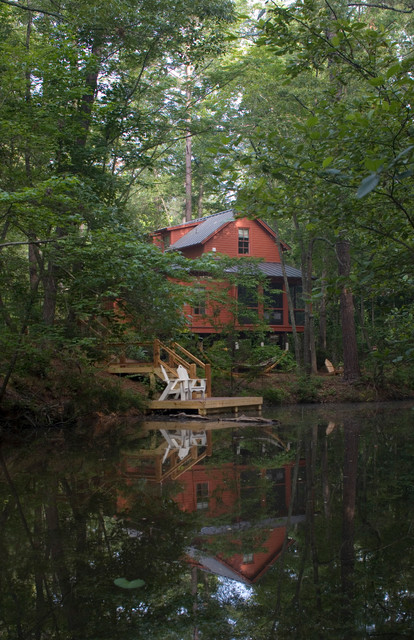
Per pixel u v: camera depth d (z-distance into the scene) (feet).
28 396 40.45
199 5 50.29
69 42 42.22
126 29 49.19
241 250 94.94
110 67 52.75
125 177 60.95
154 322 41.24
